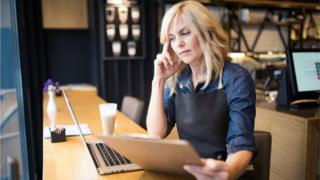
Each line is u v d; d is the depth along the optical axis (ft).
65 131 5.42
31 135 9.84
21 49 9.34
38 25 11.82
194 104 3.96
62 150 4.67
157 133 4.35
